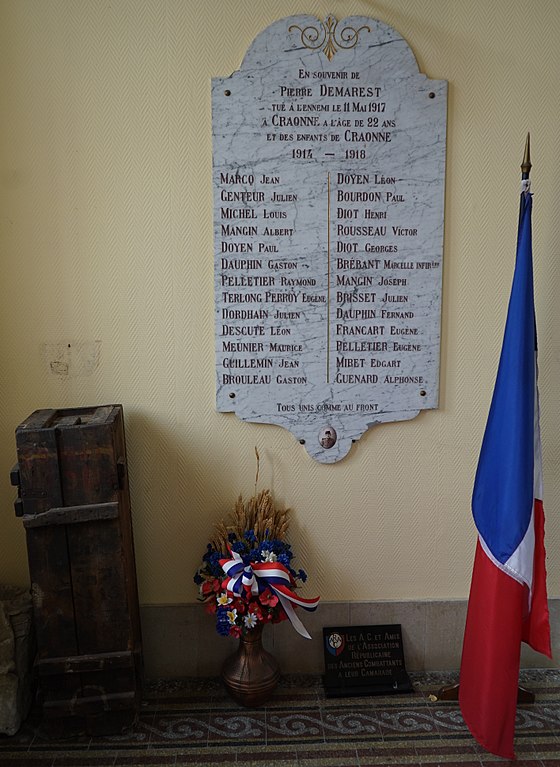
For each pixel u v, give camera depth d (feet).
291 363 8.84
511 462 7.84
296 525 9.25
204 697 8.96
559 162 8.66
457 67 8.45
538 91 8.52
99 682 8.10
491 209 8.71
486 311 8.91
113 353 8.78
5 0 8.03
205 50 8.28
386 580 9.39
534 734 8.30
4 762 7.77
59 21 8.12
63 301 8.63
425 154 8.54
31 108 8.24
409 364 8.91
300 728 8.35
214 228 8.53
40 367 8.75
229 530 8.87
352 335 8.81
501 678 7.84
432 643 9.48
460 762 7.81
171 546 9.20
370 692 8.98
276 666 8.89
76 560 7.83
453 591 9.43
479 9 8.34
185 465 9.05
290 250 8.63
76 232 8.50
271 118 8.39
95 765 7.72
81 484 7.64
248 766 7.72
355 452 9.12
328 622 9.39
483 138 8.58
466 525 9.32
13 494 8.97
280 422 8.93
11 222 8.43
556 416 9.18
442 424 9.11
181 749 7.98
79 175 8.40
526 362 7.86
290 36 8.27
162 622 9.28
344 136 8.46
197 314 8.75
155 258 8.62
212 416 8.98
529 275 7.90
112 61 8.23
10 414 8.82
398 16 8.33
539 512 8.12
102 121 8.32
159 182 8.48
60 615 7.91
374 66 8.37
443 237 8.70
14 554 9.08
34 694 8.69
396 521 9.29
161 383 8.87
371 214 8.61
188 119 8.38
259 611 8.32
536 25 8.39
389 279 8.73
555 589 9.52
